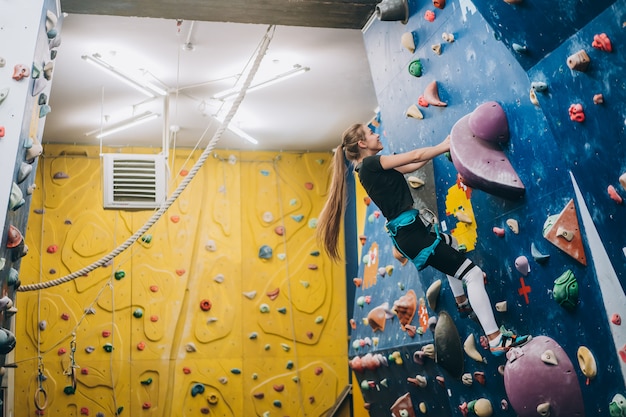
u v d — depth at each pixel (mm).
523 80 3766
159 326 8180
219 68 6820
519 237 3998
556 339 3775
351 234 8672
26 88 4246
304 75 7055
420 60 4816
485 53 4074
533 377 3711
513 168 3971
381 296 6230
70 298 8055
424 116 4816
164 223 8445
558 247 3609
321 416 8359
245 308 8453
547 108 3510
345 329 8648
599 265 3426
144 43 6324
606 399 3473
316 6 5422
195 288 8367
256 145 8797
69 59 6562
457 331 4742
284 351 8438
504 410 4383
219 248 8523
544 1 3209
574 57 3186
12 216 4387
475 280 4027
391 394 6223
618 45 3018
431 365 5188
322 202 8930
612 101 3115
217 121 7984
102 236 8266
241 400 8211
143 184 6293
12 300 4930
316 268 8719
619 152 3139
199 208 8562
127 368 8016
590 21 3109
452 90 4480
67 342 7953
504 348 3908
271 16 5500
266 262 8617
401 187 4227
